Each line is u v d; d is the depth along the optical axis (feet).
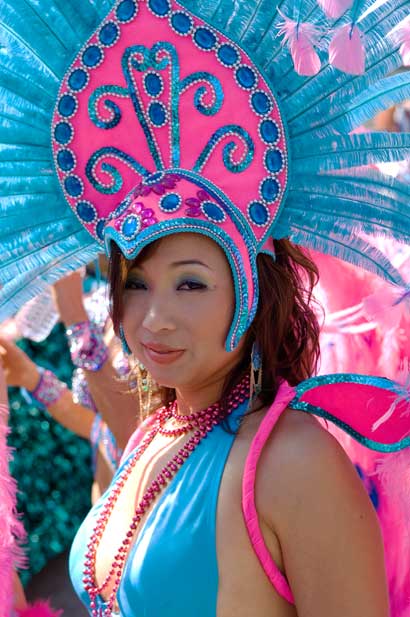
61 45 4.33
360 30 4.00
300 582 3.78
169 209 3.93
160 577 3.95
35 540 11.51
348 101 4.14
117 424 6.90
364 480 5.06
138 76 4.23
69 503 11.89
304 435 3.88
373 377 4.09
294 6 4.08
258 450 3.87
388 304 4.18
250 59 4.17
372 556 3.79
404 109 7.36
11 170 4.54
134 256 3.92
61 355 11.69
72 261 4.67
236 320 4.03
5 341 7.78
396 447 4.25
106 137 4.34
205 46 4.17
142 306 4.13
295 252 4.51
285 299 4.29
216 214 3.95
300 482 3.76
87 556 4.53
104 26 4.23
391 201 4.19
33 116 4.46
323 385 4.08
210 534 3.91
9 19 4.32
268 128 4.18
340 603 3.72
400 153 4.14
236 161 4.19
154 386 5.10
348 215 4.25
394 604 4.82
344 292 5.25
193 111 4.19
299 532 3.74
